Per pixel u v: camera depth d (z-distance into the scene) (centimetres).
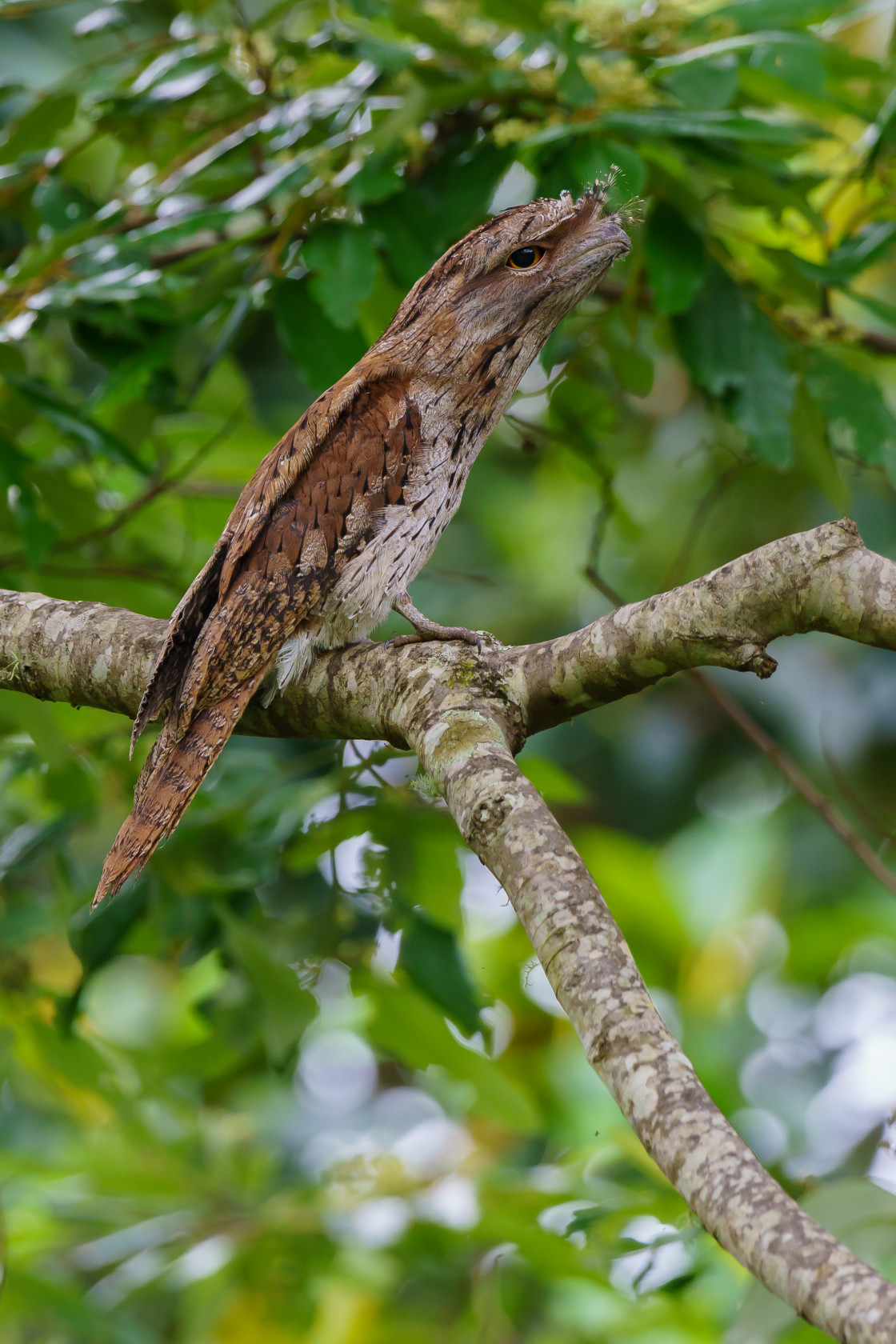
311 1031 955
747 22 736
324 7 849
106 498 977
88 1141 934
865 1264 317
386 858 787
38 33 1245
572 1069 1154
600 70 725
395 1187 900
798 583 493
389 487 659
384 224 743
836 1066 1262
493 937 1210
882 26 1152
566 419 925
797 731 1210
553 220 683
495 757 489
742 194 765
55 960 1258
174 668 635
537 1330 920
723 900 1207
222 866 810
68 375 1087
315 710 613
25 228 922
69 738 886
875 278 1166
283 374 1155
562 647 542
